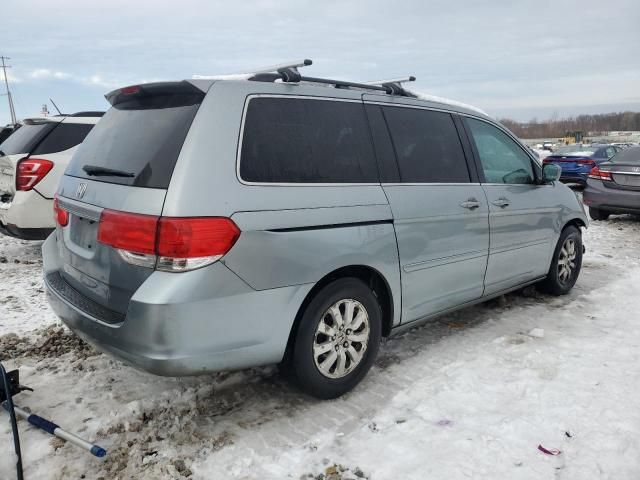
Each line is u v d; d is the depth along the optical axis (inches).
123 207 101.0
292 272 108.2
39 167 235.0
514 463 100.5
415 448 105.3
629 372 137.0
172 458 102.3
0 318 177.2
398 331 138.7
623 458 101.5
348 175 122.7
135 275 99.3
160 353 95.7
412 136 141.6
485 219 156.8
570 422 113.6
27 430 110.5
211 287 97.3
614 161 391.5
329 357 119.8
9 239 309.3
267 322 106.1
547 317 180.9
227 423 114.8
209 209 97.6
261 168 107.3
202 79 109.9
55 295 120.2
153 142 106.1
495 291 170.1
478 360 144.9
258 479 96.8
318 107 122.0
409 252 133.3
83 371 137.9
